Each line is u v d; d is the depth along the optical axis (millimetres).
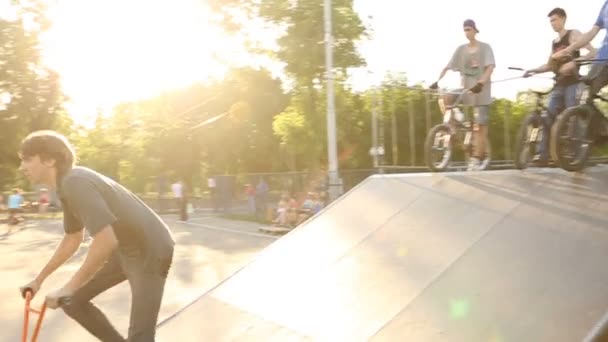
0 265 13945
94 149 50281
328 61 20328
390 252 4504
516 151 5641
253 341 4074
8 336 7586
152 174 42469
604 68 5184
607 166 5441
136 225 3154
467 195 4965
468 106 6992
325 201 17812
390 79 7695
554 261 3551
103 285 3459
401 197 5430
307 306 4246
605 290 3121
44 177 3105
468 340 3188
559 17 5938
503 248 3891
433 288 3781
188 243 17156
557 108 5723
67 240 3453
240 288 4949
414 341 3369
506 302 3330
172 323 4715
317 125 28500
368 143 27016
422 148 7727
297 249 5234
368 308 3881
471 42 6961
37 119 40500
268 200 23172
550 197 4480
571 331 2924
